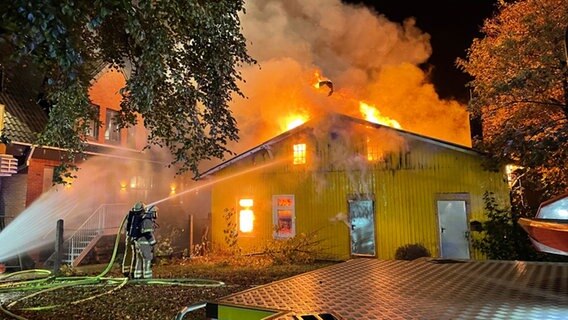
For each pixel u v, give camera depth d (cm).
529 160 941
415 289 192
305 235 1364
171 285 868
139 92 432
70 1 283
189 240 1453
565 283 203
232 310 166
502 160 1058
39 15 259
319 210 1383
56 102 506
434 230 1205
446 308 151
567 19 913
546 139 891
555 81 940
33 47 268
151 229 966
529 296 172
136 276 937
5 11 255
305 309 155
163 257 1365
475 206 1159
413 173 1256
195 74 552
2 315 635
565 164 984
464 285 201
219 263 1280
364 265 287
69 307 681
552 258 921
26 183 1266
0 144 959
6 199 1305
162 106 559
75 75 352
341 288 198
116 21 501
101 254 1357
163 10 426
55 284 864
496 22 1353
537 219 181
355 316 143
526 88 987
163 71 439
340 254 1329
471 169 1178
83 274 1056
